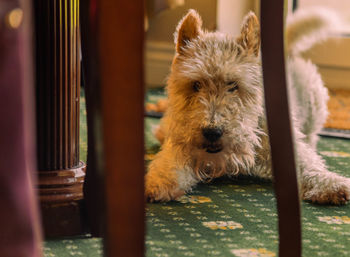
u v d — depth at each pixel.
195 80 1.22
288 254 0.81
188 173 1.32
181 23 1.30
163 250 0.97
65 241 1.01
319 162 1.43
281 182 0.82
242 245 1.01
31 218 0.40
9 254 0.38
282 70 0.81
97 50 0.58
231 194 1.36
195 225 1.12
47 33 1.15
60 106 1.18
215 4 2.73
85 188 1.10
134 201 0.59
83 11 0.96
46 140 1.18
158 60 2.88
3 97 0.37
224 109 1.17
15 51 0.37
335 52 2.94
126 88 0.57
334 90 2.91
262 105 1.32
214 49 1.27
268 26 0.80
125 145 0.58
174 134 1.25
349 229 1.12
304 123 1.67
